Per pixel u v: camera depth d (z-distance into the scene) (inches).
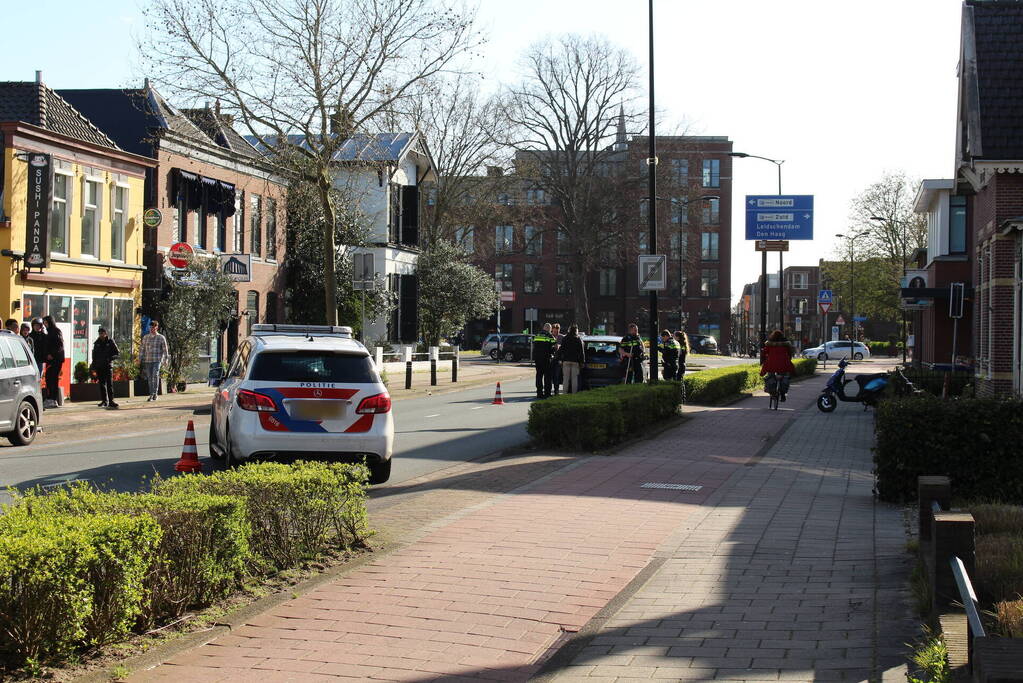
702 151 3604.8
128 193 1130.0
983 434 427.2
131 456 591.5
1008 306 822.5
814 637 245.1
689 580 304.3
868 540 355.9
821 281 3582.7
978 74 820.0
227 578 273.3
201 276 1151.6
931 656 203.6
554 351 1086.4
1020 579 252.4
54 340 914.1
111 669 215.6
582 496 447.5
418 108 1749.5
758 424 832.9
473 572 310.0
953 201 1380.4
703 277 3656.5
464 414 914.7
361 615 265.4
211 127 1338.6
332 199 1449.3
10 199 942.4
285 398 461.1
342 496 329.7
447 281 2091.5
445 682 217.8
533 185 2495.1
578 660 233.3
